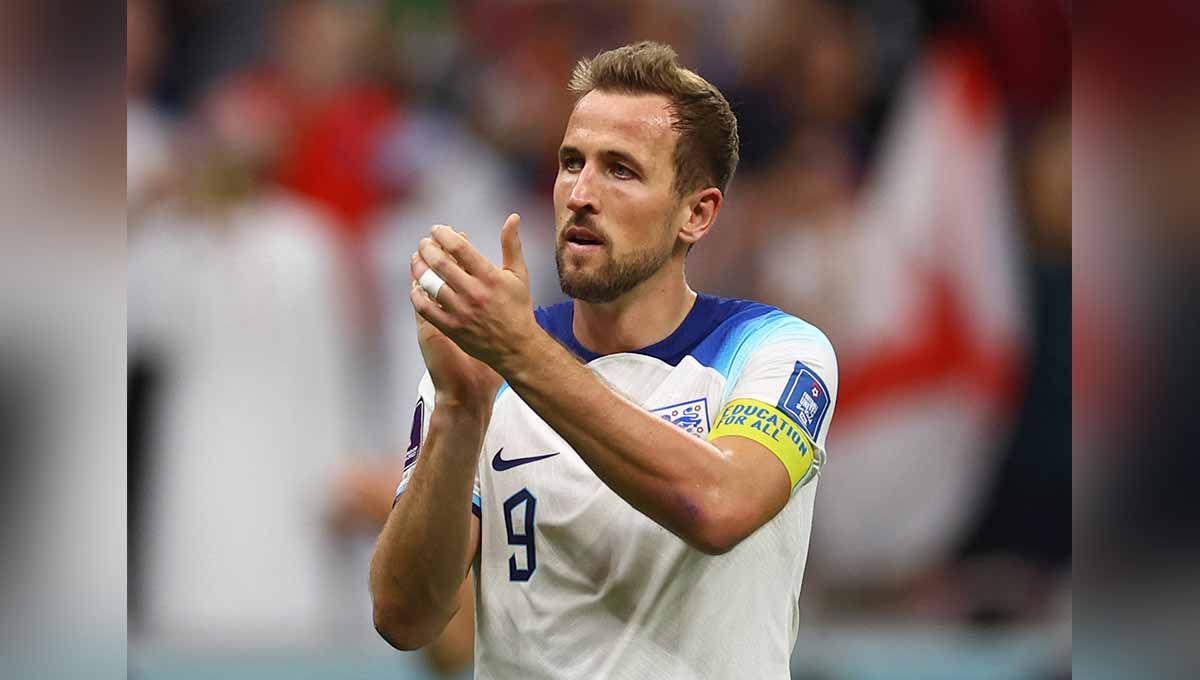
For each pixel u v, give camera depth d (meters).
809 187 23.73
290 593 20.91
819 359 10.21
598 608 10.00
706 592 9.88
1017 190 23.59
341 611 20.97
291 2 23.77
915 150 23.66
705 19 24.61
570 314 11.04
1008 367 23.14
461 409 9.59
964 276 23.34
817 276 23.41
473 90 24.36
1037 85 23.81
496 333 8.56
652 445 8.74
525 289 8.67
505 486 10.34
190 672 19.19
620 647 9.92
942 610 22.17
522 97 24.48
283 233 22.11
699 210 10.48
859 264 23.42
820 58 24.09
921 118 23.73
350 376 22.05
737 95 24.17
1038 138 23.72
